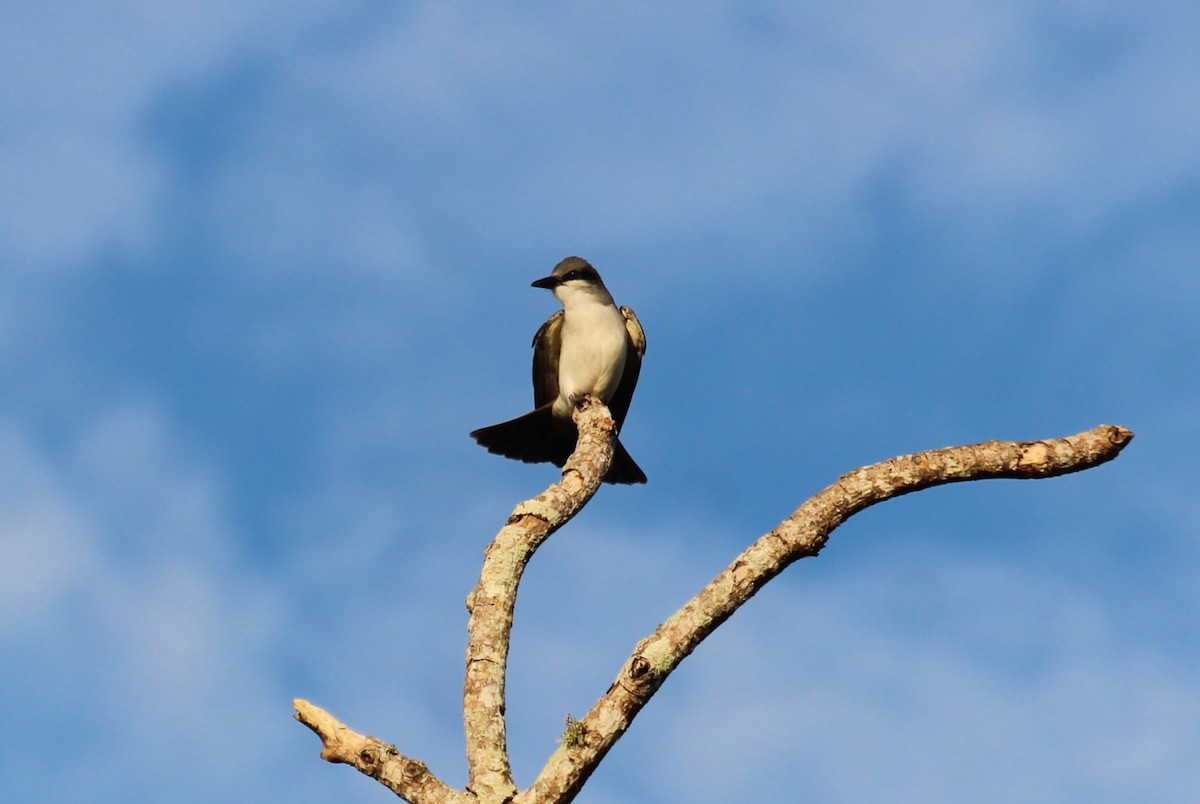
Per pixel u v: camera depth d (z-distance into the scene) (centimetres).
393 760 828
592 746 809
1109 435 866
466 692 872
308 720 855
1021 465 865
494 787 813
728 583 854
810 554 866
